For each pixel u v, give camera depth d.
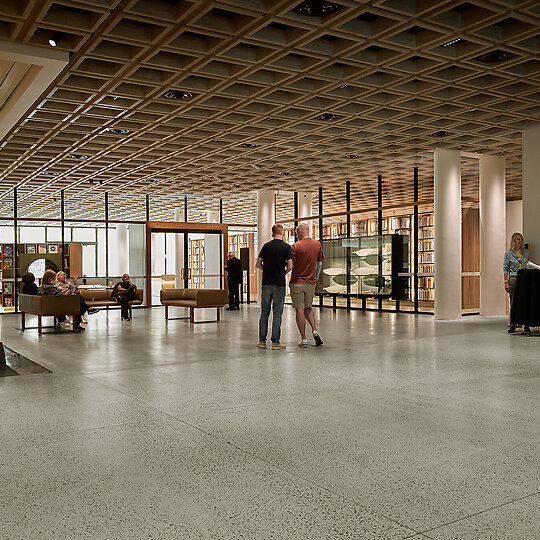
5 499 2.60
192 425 3.82
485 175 12.14
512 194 18.30
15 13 5.20
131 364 6.41
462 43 6.56
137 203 20.05
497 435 3.53
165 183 15.52
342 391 4.84
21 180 14.63
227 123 9.36
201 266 18.06
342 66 7.23
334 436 3.54
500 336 8.70
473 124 9.64
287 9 5.27
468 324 10.73
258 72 7.30
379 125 9.62
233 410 4.22
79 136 10.05
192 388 5.03
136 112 8.62
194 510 2.45
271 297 7.59
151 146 10.81
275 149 11.41
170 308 16.50
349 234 15.45
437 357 6.66
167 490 2.69
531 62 7.15
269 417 4.01
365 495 2.60
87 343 8.40
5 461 3.13
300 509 2.45
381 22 5.88
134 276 17.12
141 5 5.29
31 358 6.93
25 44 5.87
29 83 6.59
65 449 3.33
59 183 15.17
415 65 7.11
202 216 25.98
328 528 2.26
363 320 11.89
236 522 2.32
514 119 9.30
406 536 2.18
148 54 6.38
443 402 4.41
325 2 5.23
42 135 9.87
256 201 18.47
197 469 2.97
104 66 6.93
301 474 2.88
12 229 17.25
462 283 12.43
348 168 13.51
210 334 9.48
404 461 3.06
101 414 4.14
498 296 12.30
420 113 8.93
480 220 12.28
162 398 4.65
